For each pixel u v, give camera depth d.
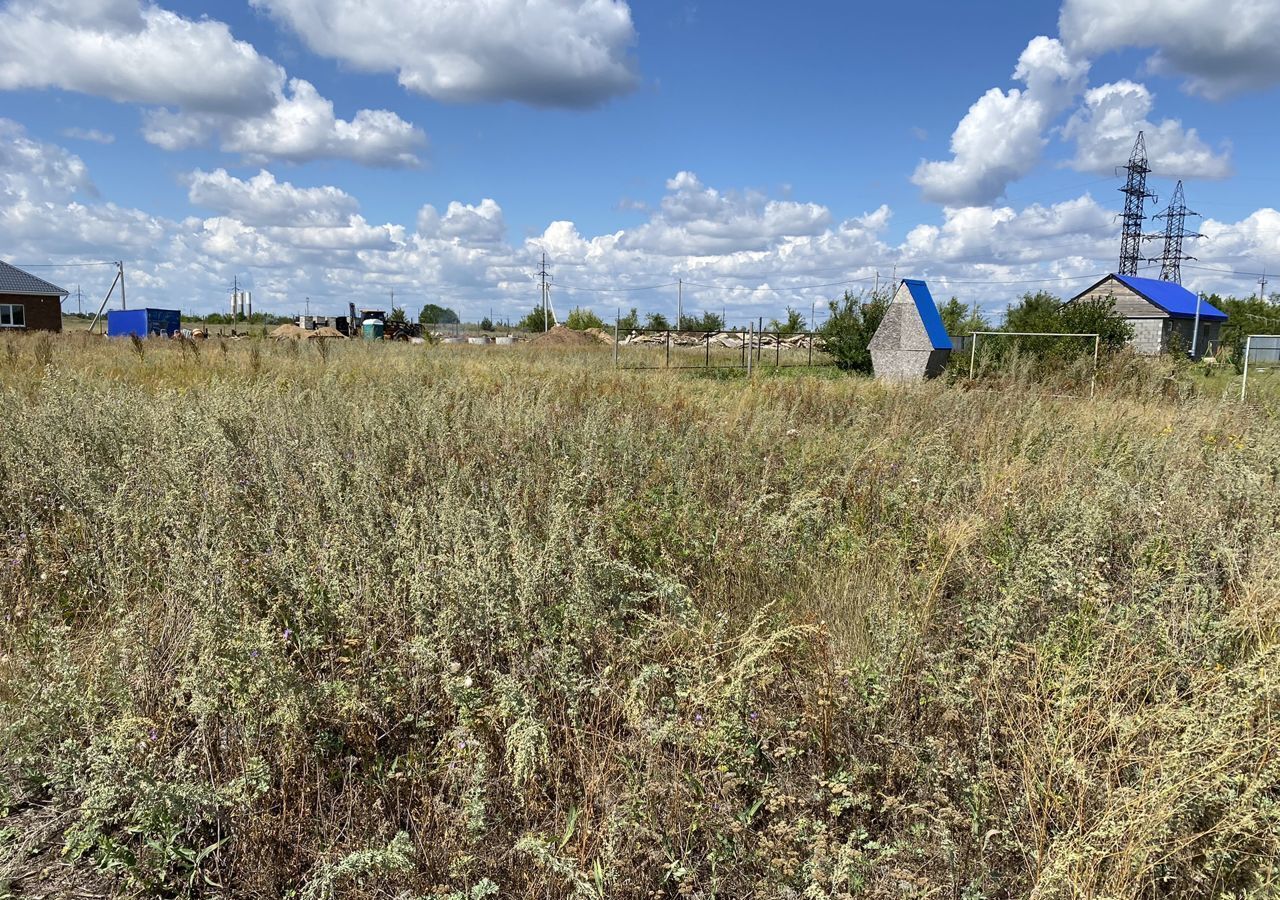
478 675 3.18
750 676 2.89
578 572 3.31
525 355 23.92
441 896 2.16
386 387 10.19
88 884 2.45
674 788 2.51
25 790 2.79
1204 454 6.92
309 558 3.96
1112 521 4.81
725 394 11.69
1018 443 7.81
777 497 5.33
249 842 2.47
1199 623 3.25
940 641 3.63
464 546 3.69
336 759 2.88
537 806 2.60
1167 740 2.51
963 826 2.51
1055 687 2.83
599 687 2.98
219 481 4.88
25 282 38.62
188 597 3.50
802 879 2.32
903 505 5.36
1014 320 24.08
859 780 2.70
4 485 5.11
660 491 5.40
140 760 2.58
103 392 8.02
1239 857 2.26
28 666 2.89
